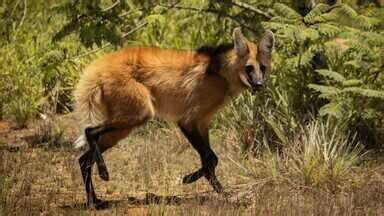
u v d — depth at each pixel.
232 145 12.83
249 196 10.72
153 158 12.40
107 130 10.31
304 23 11.98
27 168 11.49
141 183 11.35
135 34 15.92
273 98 12.90
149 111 10.57
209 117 10.95
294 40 11.84
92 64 10.48
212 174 10.80
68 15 12.73
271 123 12.33
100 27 12.66
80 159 10.23
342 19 11.97
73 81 15.41
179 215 9.44
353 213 9.60
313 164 11.09
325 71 11.80
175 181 11.52
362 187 10.88
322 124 11.78
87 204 10.04
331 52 12.38
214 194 10.91
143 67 10.53
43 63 14.10
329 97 12.04
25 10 17.09
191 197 10.69
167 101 10.75
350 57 12.88
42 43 16.53
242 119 13.05
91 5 12.75
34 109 15.13
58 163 12.34
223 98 10.88
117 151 13.22
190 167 12.27
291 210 9.52
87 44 12.84
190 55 10.78
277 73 13.09
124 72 10.36
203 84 10.70
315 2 13.26
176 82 10.64
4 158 11.96
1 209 9.17
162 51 10.75
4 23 16.95
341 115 11.69
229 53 10.71
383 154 12.66
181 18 17.05
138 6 14.56
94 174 11.77
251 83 10.62
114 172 11.94
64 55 14.31
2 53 16.42
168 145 13.29
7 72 15.80
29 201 9.84
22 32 17.23
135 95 10.38
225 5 13.90
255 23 13.78
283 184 11.02
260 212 9.56
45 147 13.20
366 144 12.87
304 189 10.84
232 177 11.65
